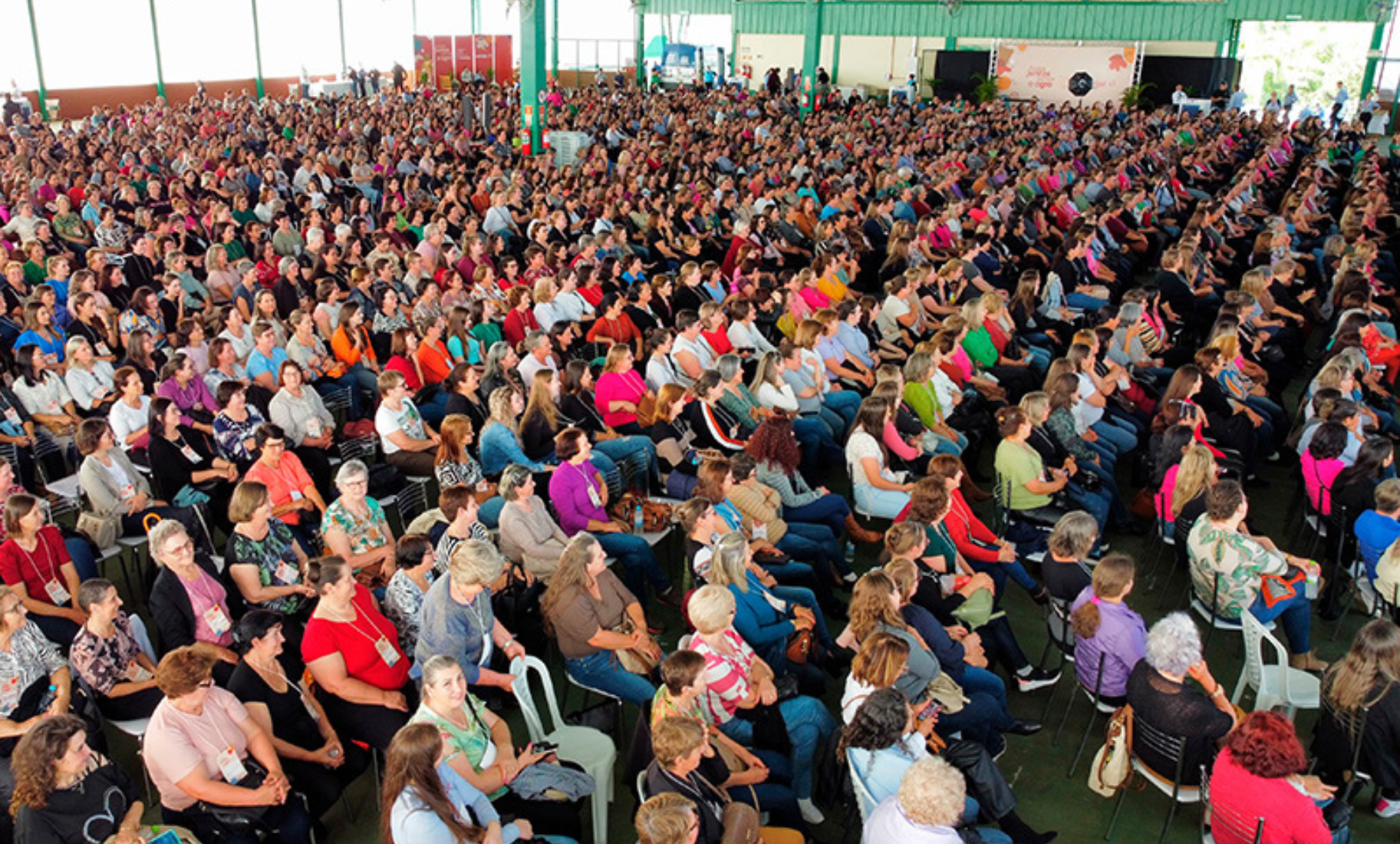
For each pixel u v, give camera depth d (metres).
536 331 7.89
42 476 6.74
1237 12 30.92
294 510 5.91
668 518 6.21
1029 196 16.92
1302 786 3.84
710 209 15.29
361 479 5.43
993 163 18.80
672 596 6.12
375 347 9.06
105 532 5.64
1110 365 8.36
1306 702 4.80
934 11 35.00
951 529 5.75
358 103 30.36
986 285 11.44
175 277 9.50
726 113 29.28
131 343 7.53
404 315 9.46
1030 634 6.14
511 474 5.53
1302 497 7.20
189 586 4.68
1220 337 8.21
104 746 4.36
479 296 10.49
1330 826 4.07
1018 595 6.57
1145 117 29.00
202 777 3.79
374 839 4.39
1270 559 5.17
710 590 4.33
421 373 8.14
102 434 5.73
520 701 4.34
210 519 6.05
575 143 20.38
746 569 4.96
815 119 27.36
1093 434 7.63
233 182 16.25
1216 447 7.68
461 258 11.46
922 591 5.15
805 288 10.55
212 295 10.60
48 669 4.32
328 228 13.48
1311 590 5.52
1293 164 22.25
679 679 3.91
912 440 7.29
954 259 11.85
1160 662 4.23
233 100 29.25
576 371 7.27
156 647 5.63
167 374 7.11
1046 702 5.47
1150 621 6.23
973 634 5.23
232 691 4.17
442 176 18.61
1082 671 4.88
